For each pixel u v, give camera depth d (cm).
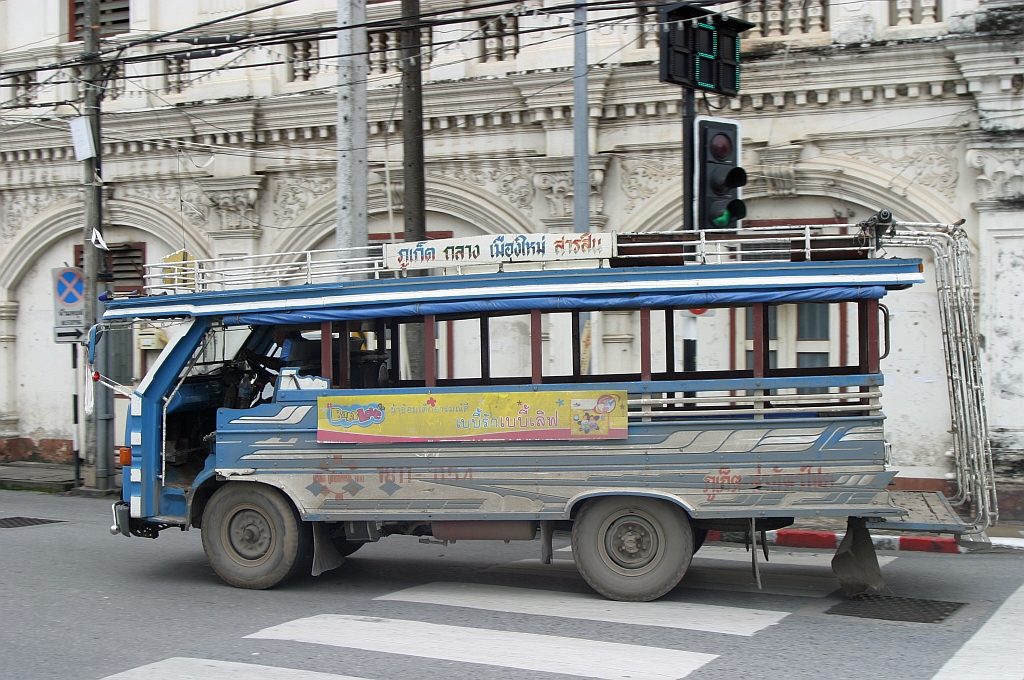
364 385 847
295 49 1577
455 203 1468
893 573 904
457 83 1431
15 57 1770
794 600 787
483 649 647
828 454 733
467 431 781
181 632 701
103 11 1733
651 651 639
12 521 1250
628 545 767
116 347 1438
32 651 659
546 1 1400
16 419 1788
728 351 866
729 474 743
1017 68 1146
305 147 1563
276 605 783
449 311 789
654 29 1343
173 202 1664
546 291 769
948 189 1209
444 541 821
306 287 823
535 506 770
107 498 1477
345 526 824
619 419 755
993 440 1173
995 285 1173
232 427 831
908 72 1211
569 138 1375
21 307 1805
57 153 1741
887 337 774
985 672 595
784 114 1283
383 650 647
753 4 1291
